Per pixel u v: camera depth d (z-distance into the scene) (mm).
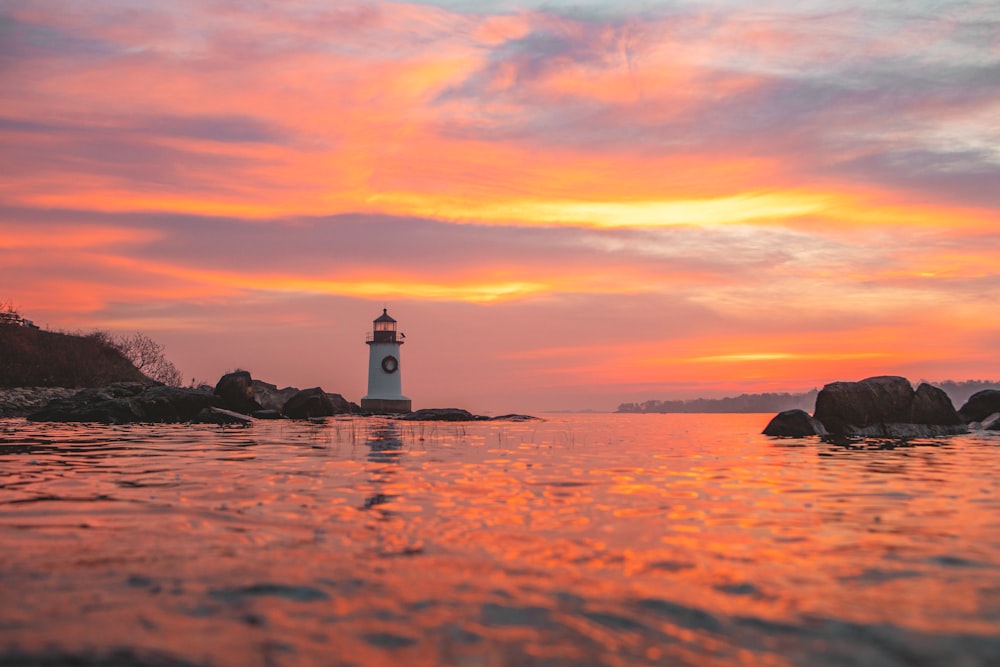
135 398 42344
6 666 5227
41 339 59031
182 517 10695
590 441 30156
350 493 13312
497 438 31594
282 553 8492
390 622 6199
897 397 33156
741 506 12164
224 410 43875
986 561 8367
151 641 5746
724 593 7062
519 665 5379
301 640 5801
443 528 10039
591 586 7254
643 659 5496
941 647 5730
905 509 11953
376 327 75000
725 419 87312
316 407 51938
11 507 11469
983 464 19828
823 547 9070
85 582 7254
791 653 5621
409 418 55688
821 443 28625
